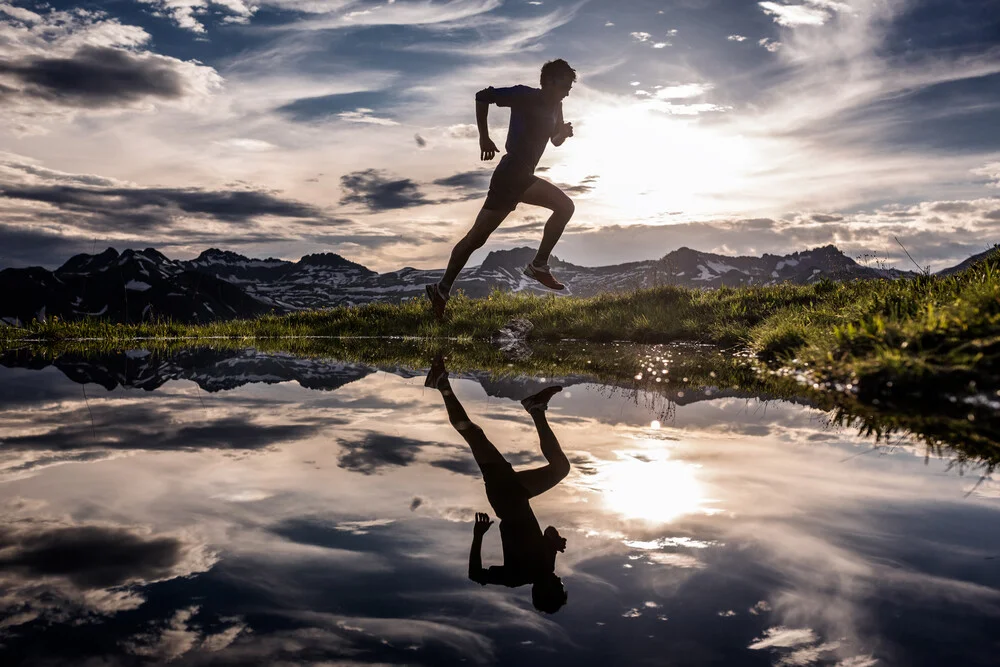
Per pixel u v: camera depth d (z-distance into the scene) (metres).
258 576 1.26
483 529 1.55
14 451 2.39
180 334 12.31
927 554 1.36
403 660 0.96
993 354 3.11
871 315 4.96
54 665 0.94
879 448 2.35
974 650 0.97
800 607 1.13
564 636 1.03
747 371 4.96
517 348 7.77
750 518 1.61
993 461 2.13
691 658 0.96
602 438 2.63
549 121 5.18
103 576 1.26
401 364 6.11
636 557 1.37
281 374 5.32
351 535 1.50
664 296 9.96
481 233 5.45
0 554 1.37
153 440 2.61
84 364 6.25
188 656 0.96
